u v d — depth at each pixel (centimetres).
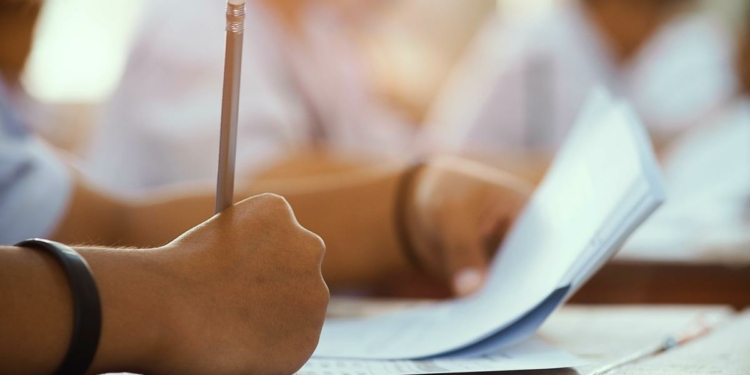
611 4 298
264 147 160
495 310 88
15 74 150
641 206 81
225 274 74
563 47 292
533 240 93
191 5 173
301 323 76
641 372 81
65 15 262
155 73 168
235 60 75
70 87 256
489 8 346
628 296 155
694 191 232
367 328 93
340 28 228
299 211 116
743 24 300
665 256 154
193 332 72
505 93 289
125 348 71
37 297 69
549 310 83
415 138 304
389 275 118
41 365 69
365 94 233
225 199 77
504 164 238
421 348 85
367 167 154
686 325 98
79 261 70
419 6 331
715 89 289
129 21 268
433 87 331
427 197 113
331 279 117
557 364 82
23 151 111
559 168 97
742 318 99
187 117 166
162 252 74
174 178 165
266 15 190
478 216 110
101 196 114
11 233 108
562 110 289
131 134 166
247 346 74
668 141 288
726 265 153
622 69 300
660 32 302
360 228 117
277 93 179
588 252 83
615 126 89
